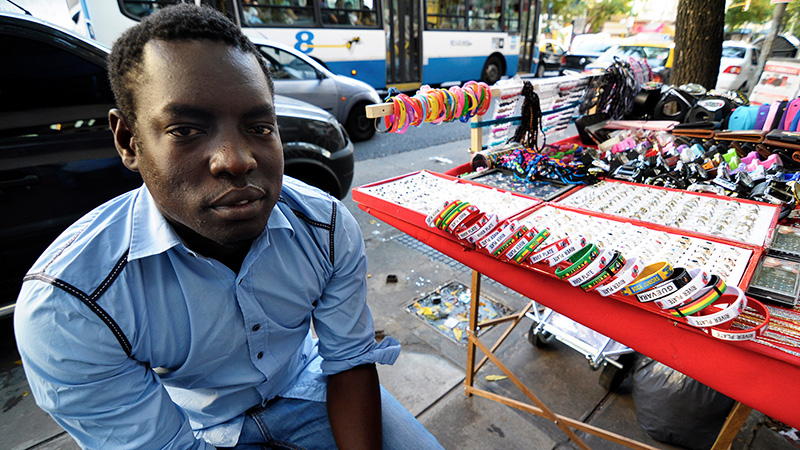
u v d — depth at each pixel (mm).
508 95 1798
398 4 6953
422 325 2254
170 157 572
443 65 7992
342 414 939
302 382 1046
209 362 798
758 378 787
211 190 591
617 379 1771
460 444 1599
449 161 4957
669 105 2199
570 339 1762
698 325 807
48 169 1848
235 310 782
